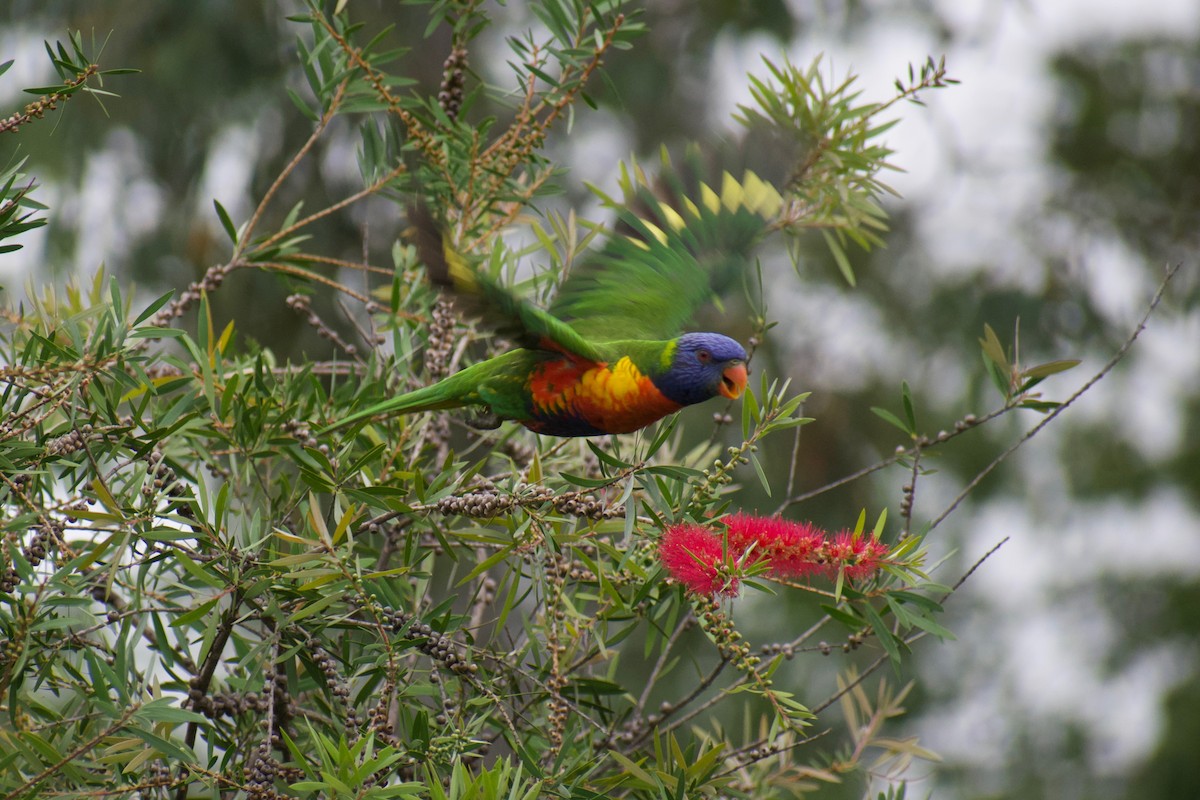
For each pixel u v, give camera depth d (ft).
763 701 48.57
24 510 19.39
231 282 46.98
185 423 19.51
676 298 24.34
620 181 25.88
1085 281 58.34
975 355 56.08
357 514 20.39
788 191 26.20
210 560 19.25
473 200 24.29
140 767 19.22
